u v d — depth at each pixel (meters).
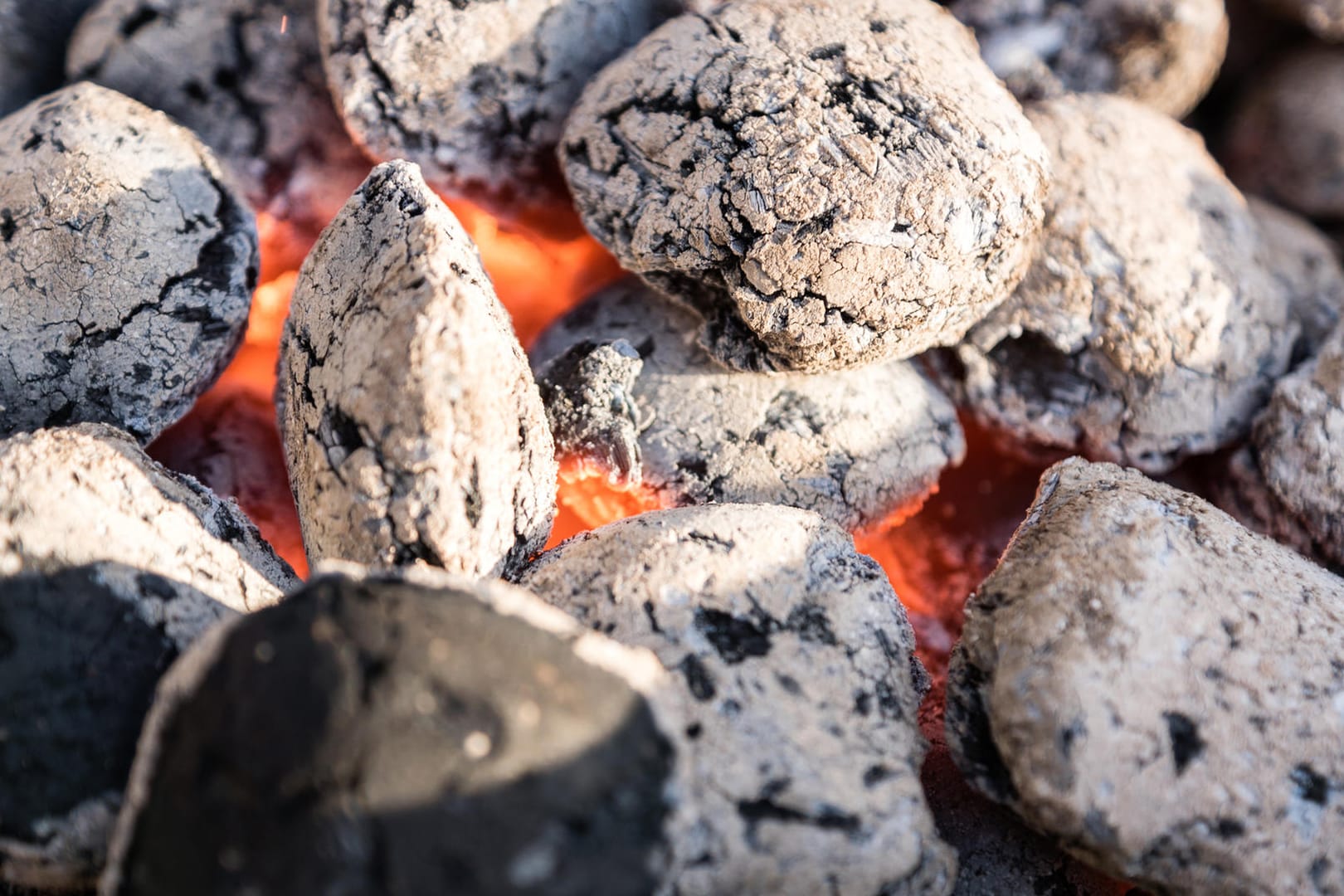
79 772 0.19
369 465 0.19
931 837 0.19
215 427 0.24
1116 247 0.23
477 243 0.25
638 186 0.21
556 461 0.22
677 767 0.18
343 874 0.17
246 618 0.18
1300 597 0.20
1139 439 0.23
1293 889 0.19
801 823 0.19
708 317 0.22
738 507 0.20
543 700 0.18
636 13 0.23
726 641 0.19
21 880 0.19
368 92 0.22
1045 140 0.23
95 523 0.19
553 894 0.17
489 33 0.23
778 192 0.21
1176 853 0.19
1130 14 0.25
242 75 0.24
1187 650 0.19
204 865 0.17
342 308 0.20
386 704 0.17
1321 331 0.24
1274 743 0.19
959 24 0.23
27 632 0.19
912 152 0.21
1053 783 0.19
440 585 0.18
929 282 0.21
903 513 0.23
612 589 0.20
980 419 0.23
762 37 0.22
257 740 0.17
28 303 0.21
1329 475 0.22
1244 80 0.29
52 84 0.25
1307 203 0.27
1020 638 0.19
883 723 0.19
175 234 0.22
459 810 0.17
